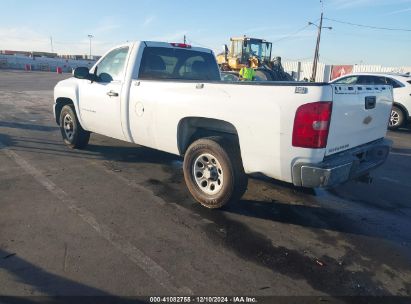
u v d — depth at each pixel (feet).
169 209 14.83
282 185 18.31
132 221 13.61
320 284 10.36
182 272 10.59
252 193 17.07
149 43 18.28
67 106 22.52
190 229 13.20
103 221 13.50
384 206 16.56
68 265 10.64
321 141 11.68
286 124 11.94
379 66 107.24
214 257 11.45
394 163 24.45
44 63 197.16
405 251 12.49
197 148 14.55
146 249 11.71
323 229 13.84
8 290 9.46
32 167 19.44
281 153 12.26
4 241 11.75
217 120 14.28
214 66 21.33
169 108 15.33
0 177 17.65
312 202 16.47
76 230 12.71
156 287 9.87
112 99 18.31
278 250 12.08
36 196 15.49
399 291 10.22
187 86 14.70
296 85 11.74
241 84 12.99
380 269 11.28
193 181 15.15
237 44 75.41
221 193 14.17
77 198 15.49
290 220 14.44
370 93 13.92
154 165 20.74
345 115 12.46
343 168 12.19
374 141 15.40
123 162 21.08
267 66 69.41
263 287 10.09
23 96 55.52
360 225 14.38
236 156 13.88
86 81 20.54
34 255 11.04
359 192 18.28
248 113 12.76
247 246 12.21
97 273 10.34
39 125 31.73
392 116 37.81
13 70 162.20
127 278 10.18
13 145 24.06
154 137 16.51
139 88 16.81
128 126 17.72
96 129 20.53
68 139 23.43
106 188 16.84
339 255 11.99
